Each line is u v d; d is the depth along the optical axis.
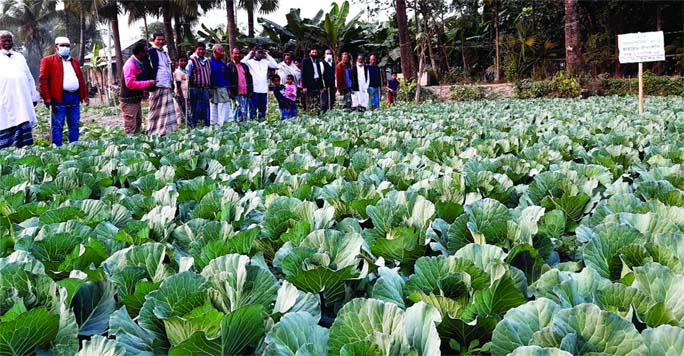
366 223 2.76
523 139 5.77
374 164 4.29
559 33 30.94
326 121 9.83
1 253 2.34
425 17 24.16
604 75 21.75
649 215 2.18
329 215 2.52
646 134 5.81
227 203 2.72
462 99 23.08
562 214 2.40
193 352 1.44
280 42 27.14
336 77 15.06
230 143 6.39
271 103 21.34
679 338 1.27
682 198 2.66
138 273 1.91
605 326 1.30
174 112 9.66
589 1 27.72
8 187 3.82
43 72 8.73
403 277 2.05
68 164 4.48
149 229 2.51
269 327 1.56
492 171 3.67
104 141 6.87
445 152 5.07
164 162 4.86
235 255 1.84
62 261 2.21
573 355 1.26
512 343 1.40
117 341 1.57
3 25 54.19
